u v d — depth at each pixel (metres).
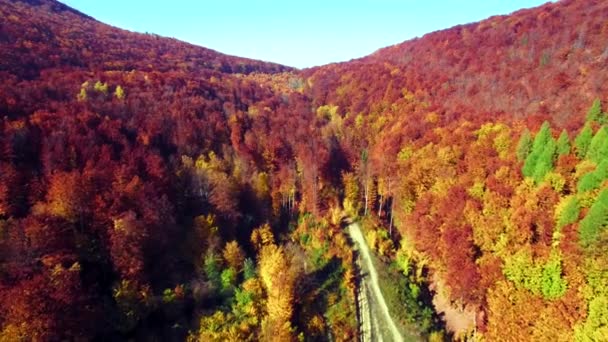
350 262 72.56
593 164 59.09
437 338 58.38
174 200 71.56
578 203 53.97
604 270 45.47
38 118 72.44
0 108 71.12
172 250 63.69
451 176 78.50
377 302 64.44
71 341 43.84
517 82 102.88
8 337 39.28
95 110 86.06
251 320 56.25
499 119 90.25
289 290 58.47
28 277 45.72
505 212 62.47
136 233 56.84
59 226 54.41
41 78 95.94
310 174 90.38
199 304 58.00
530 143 70.38
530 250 53.50
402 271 73.00
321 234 78.75
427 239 71.56
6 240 48.38
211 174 78.06
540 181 63.03
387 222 88.81
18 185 57.84
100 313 48.84
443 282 67.50
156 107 97.31
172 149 86.00
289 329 53.78
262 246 73.19
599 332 42.12
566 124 75.62
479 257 62.41
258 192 84.94
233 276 63.12
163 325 53.75
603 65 90.38
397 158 93.81
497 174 69.69
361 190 94.25
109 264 55.94
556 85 91.94
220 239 68.00
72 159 66.19
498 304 53.47
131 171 68.00
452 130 91.44
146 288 53.53
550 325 47.34
